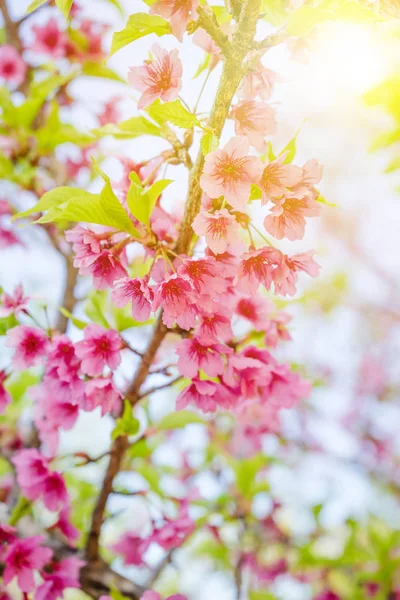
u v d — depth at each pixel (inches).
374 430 73.9
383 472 69.1
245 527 43.6
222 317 29.6
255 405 32.9
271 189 28.5
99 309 32.2
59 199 29.9
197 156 29.1
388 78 29.9
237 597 39.9
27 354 30.9
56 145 38.9
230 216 28.2
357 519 48.8
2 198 39.5
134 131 31.0
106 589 33.3
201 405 30.4
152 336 30.7
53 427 32.4
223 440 48.4
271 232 28.7
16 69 43.3
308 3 29.9
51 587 32.4
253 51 29.0
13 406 39.9
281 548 49.2
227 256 29.3
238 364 29.9
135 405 31.3
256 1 28.6
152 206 29.2
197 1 28.1
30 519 35.0
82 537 36.1
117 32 28.5
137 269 32.6
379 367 78.2
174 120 28.9
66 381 30.7
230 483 46.4
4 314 31.4
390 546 46.6
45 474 32.1
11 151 39.0
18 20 43.7
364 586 47.2
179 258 28.9
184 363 29.6
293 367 47.3
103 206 29.0
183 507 35.3
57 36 43.3
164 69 28.9
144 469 36.0
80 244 29.8
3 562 32.1
